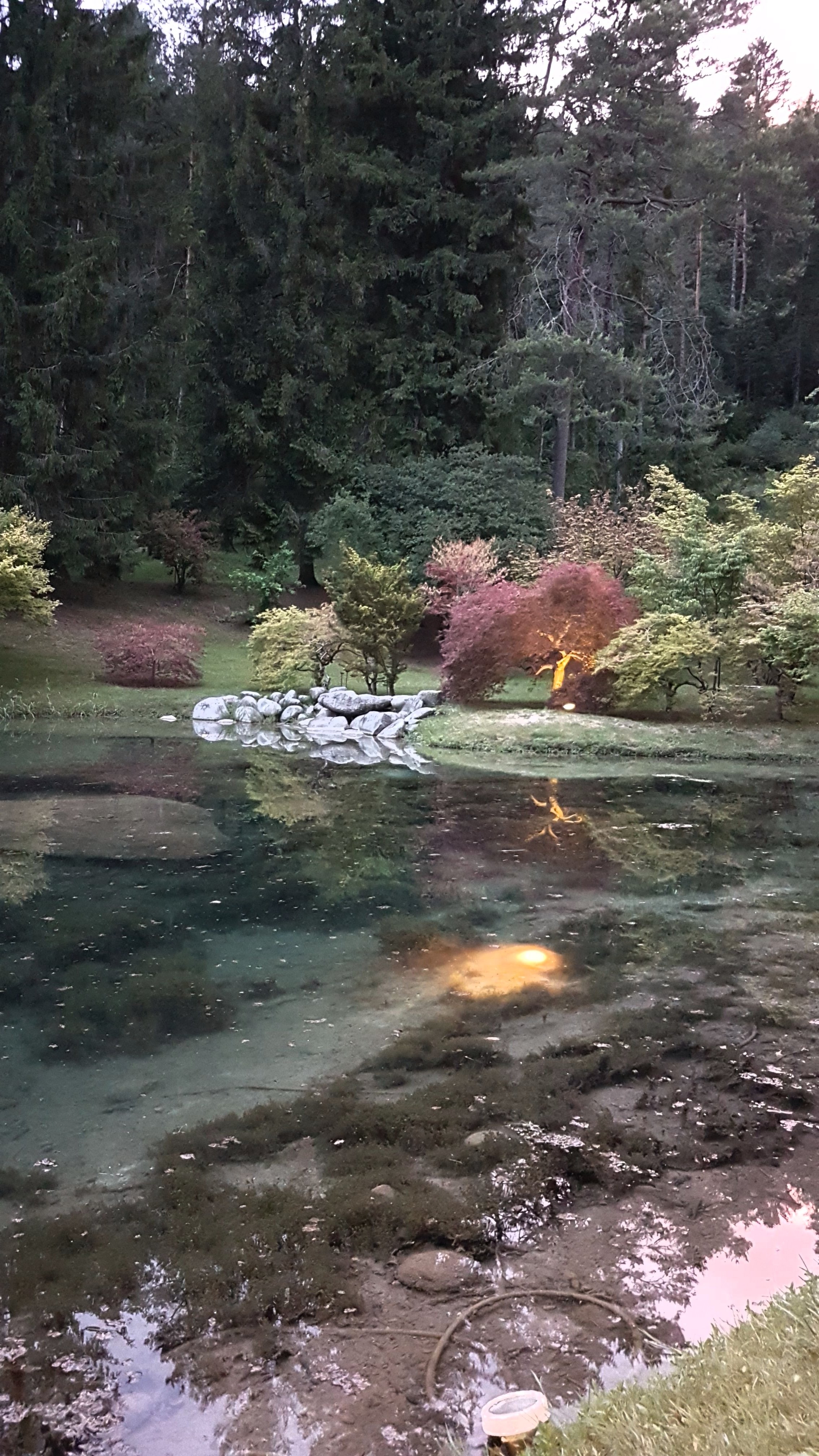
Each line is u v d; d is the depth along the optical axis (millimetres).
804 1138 3531
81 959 5348
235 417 26938
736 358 41719
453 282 27016
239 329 27328
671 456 31094
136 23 31594
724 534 16391
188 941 5676
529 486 23500
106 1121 3621
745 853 8000
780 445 35531
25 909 6234
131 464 24672
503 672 16344
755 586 15461
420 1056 4172
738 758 13133
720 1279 2684
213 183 27969
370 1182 3162
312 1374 2346
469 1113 3619
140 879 6992
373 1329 2502
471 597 16875
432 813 9578
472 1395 2252
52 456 21547
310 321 26688
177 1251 2826
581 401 27266
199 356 27875
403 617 17094
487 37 27438
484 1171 3277
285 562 24641
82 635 22156
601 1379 2271
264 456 27109
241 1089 3883
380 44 27438
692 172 28344
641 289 30703
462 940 5730
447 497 23219
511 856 7836
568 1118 3615
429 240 28281
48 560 23672
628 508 23391
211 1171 3270
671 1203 3094
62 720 16266
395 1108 3662
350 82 27703
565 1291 2637
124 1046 4277
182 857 7656
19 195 21938
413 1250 2854
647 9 26828
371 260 27094
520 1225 2969
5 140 22516
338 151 27000
